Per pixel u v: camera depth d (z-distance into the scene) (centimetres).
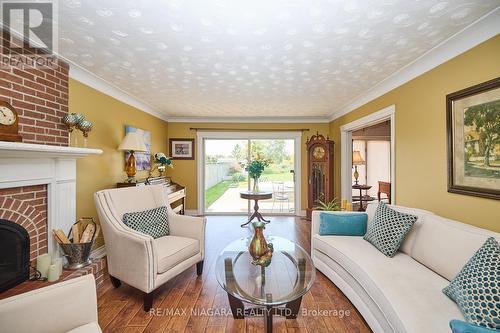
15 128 180
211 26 182
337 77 295
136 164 396
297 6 158
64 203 228
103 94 317
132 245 201
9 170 180
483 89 185
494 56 179
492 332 83
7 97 183
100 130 311
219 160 565
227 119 552
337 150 502
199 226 258
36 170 201
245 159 562
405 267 181
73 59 240
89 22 176
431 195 244
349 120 438
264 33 192
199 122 553
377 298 154
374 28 186
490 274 121
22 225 192
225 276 177
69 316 117
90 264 225
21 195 192
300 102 418
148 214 253
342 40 204
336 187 507
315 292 228
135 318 189
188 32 190
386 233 212
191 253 241
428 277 165
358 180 734
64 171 227
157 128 493
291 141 563
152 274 197
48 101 220
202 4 156
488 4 159
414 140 267
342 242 237
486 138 185
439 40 206
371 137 643
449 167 218
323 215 272
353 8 161
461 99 206
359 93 363
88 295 124
